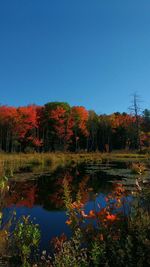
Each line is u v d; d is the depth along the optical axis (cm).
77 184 1672
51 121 7069
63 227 845
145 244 446
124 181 1717
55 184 1661
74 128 7281
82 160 3922
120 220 503
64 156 4291
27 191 1407
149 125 6178
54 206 1103
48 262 544
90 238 515
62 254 509
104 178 1927
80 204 564
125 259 454
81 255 482
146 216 482
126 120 7594
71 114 7162
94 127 7656
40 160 3192
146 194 534
